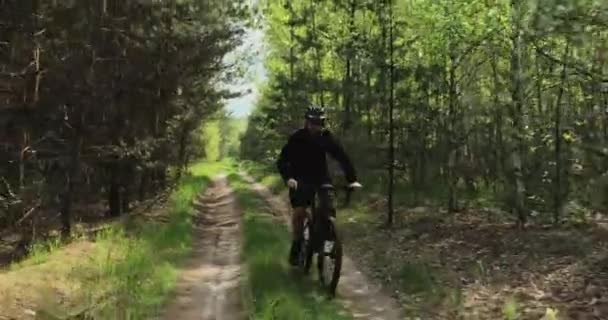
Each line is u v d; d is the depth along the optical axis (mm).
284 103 24625
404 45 15172
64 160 15500
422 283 8828
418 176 17891
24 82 14156
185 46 21562
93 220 19812
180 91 24797
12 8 13289
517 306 7410
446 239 12555
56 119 15281
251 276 9289
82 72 15023
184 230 14859
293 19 21672
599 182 10867
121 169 19906
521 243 11273
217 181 49938
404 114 15773
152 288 8602
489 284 8617
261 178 44656
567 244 10781
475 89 18047
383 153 16078
